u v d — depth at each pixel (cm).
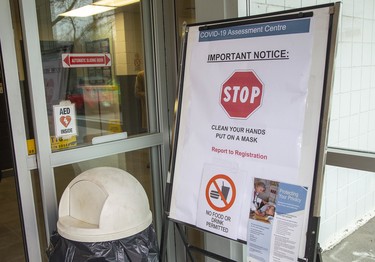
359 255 236
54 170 192
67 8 193
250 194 136
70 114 198
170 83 240
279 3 206
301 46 126
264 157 133
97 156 207
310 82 124
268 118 133
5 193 463
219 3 191
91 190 148
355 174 238
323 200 236
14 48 174
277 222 129
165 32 234
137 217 145
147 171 239
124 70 222
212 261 217
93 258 137
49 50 188
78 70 200
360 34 216
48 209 189
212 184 146
